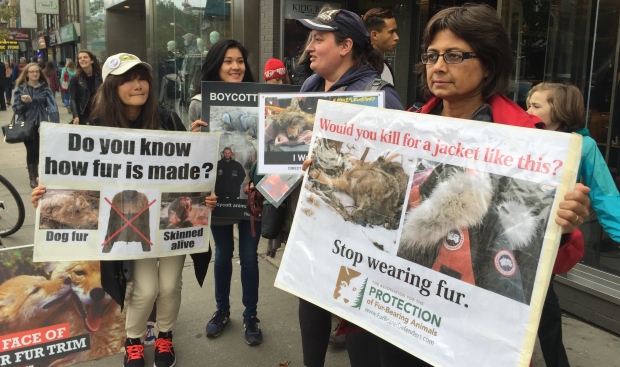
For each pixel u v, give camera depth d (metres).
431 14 5.63
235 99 2.91
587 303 3.41
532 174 1.31
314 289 1.78
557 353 2.55
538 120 1.51
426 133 1.51
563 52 3.80
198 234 2.66
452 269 1.43
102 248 2.43
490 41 1.48
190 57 8.52
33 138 6.87
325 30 2.26
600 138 3.60
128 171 2.44
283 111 2.37
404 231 1.55
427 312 1.48
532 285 1.29
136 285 2.66
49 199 2.33
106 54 12.88
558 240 1.26
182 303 3.67
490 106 1.57
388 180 1.59
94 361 2.90
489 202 1.37
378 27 3.40
